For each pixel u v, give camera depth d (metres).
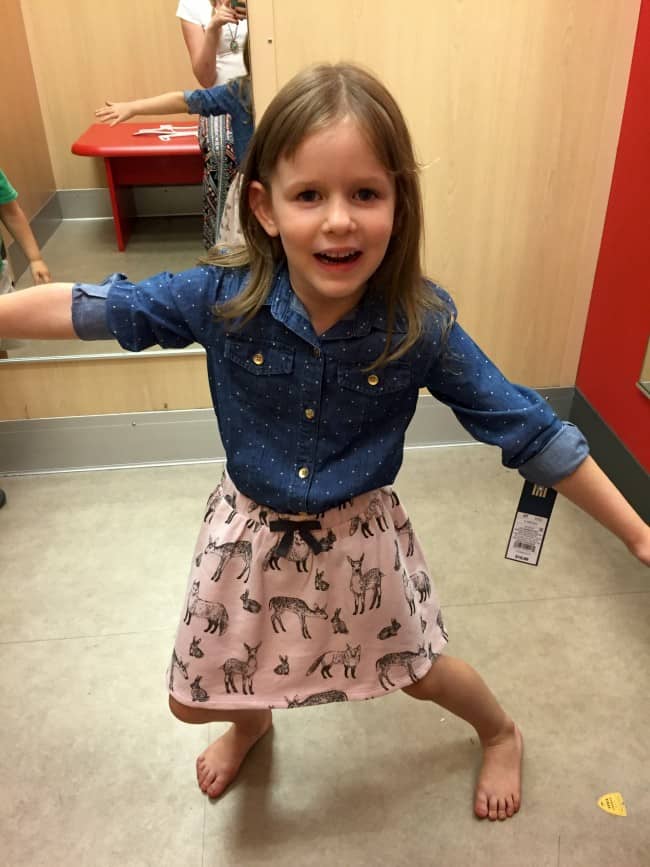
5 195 2.00
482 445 2.15
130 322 0.80
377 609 0.96
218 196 2.14
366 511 0.92
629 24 1.61
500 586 1.64
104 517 1.89
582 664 1.45
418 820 1.18
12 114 2.55
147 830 1.17
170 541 1.80
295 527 0.89
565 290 1.96
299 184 0.68
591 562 1.71
